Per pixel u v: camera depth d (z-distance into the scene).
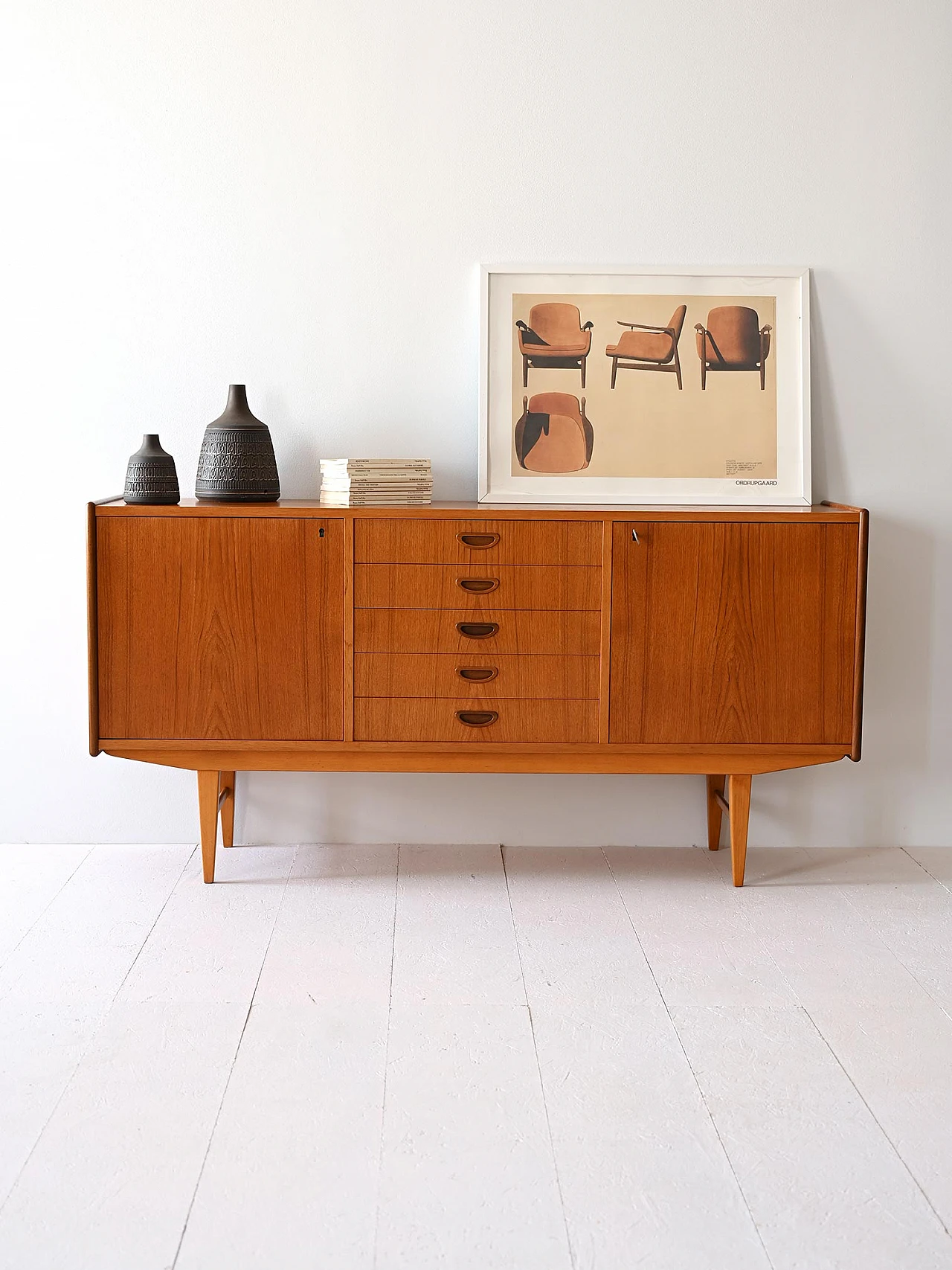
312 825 3.18
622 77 2.94
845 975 2.46
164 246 2.97
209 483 2.84
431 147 2.96
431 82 2.94
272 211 2.97
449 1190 1.77
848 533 2.73
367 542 2.71
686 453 3.01
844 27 2.93
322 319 3.01
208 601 2.72
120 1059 2.11
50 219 2.95
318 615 2.73
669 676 2.77
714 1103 2.00
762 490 3.02
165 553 2.71
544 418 3.01
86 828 3.16
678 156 2.97
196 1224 1.68
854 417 3.05
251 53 2.92
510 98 2.95
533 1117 1.95
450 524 2.71
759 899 2.86
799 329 3.01
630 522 2.71
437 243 2.99
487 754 2.81
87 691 3.10
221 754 2.80
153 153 2.94
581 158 2.97
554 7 2.92
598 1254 1.64
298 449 3.05
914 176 2.97
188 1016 2.26
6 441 3.01
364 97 2.94
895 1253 1.65
